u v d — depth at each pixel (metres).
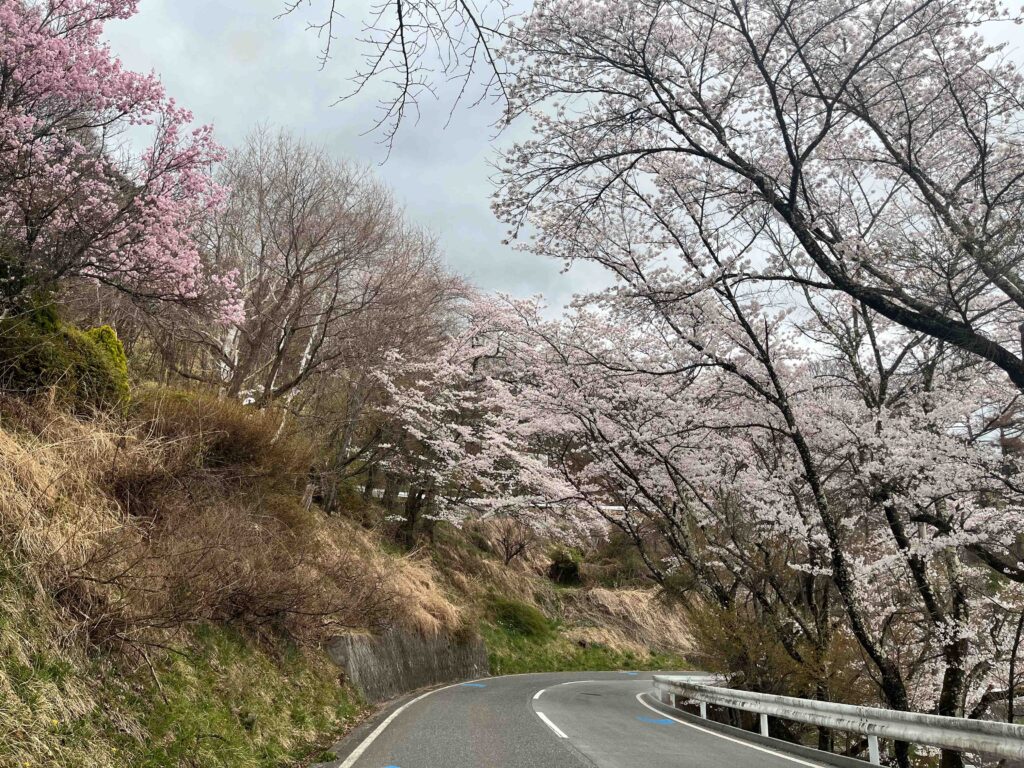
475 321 21.31
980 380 12.78
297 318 18.11
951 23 9.42
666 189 12.27
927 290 9.14
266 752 7.30
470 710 12.28
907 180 12.04
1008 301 9.25
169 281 11.90
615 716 12.53
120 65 10.88
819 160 12.13
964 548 13.82
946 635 12.30
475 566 30.55
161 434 10.56
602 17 9.38
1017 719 16.02
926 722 7.29
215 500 10.98
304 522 14.45
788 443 13.71
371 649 14.42
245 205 20.14
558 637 30.08
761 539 15.25
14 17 9.52
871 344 13.38
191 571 8.12
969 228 8.88
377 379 21.44
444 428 22.17
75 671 5.52
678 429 13.88
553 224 11.73
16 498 6.28
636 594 36.50
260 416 13.65
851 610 11.61
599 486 17.92
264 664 9.43
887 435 11.40
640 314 12.26
